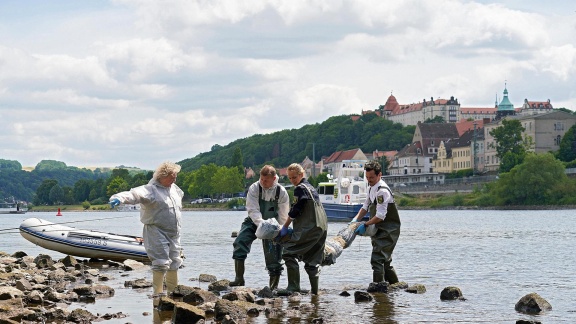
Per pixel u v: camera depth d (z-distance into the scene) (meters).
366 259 24.95
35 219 25.20
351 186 69.25
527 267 22.70
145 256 25.09
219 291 16.34
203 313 12.51
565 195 133.62
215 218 108.94
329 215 69.38
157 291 14.72
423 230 52.38
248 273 20.83
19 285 16.22
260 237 14.80
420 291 16.17
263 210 15.26
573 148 181.12
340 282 18.27
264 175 15.09
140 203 14.23
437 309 13.98
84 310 12.97
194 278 19.47
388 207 15.93
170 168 14.45
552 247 32.59
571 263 24.09
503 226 59.44
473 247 32.72
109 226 81.62
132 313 13.53
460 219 81.69
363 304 14.48
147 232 14.55
